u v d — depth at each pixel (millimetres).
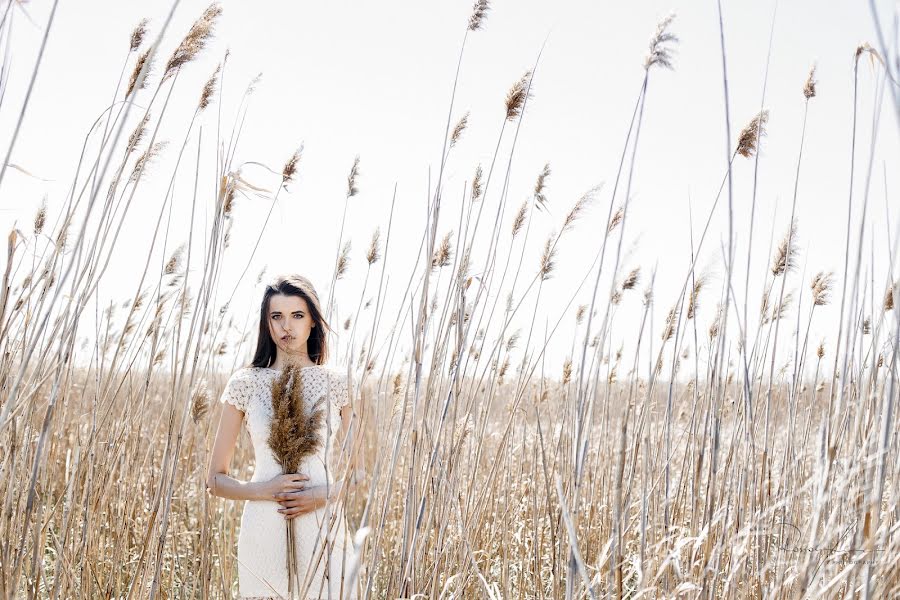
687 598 2461
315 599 2785
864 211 1959
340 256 3453
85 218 1917
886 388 1837
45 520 2654
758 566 2596
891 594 2084
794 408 2787
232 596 3656
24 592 2531
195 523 4121
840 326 2264
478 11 2650
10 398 2066
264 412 3053
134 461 3553
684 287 2463
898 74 1426
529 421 4355
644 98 1958
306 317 3248
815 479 2168
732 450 2652
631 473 2801
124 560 3215
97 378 2902
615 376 4191
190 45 2391
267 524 2898
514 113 2803
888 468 2221
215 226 2555
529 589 3453
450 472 2840
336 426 3033
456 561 3084
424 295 2514
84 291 2350
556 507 3066
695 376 2779
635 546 3402
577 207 2951
